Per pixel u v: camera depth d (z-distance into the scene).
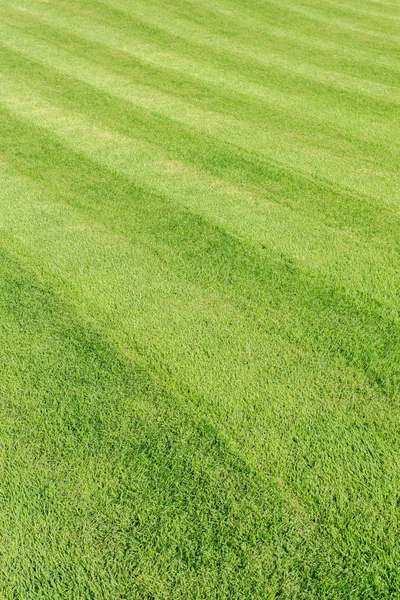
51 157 6.71
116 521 2.71
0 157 6.67
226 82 9.59
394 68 10.68
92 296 4.29
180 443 3.09
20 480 2.89
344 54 11.43
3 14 13.09
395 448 3.07
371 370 3.62
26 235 5.09
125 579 2.48
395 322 4.05
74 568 2.52
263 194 5.96
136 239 5.06
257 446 3.08
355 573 2.50
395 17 14.48
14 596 2.42
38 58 10.48
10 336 3.86
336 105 8.74
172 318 4.07
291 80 9.81
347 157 6.95
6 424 3.19
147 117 8.05
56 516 2.72
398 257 4.86
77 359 3.67
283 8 14.61
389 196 5.97
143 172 6.38
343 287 4.43
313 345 3.83
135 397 3.38
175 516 2.73
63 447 3.06
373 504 2.78
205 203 5.72
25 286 4.39
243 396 3.40
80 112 8.16
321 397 3.40
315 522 2.70
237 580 2.48
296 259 4.79
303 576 2.49
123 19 13.09
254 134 7.57
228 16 13.70
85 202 5.70
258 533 2.66
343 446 3.08
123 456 3.02
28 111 8.12
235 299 4.29
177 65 10.37
